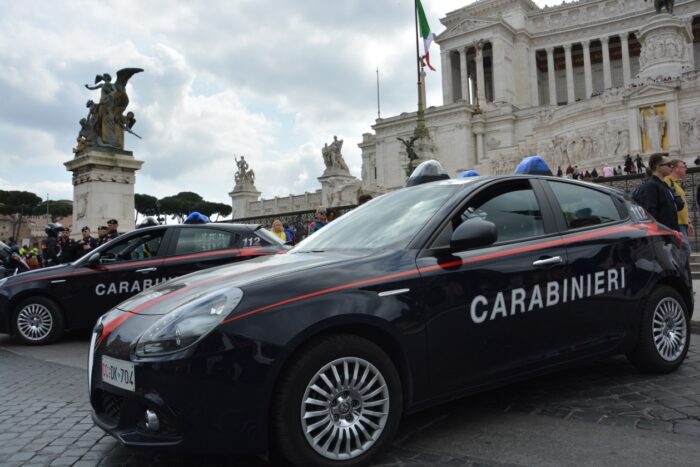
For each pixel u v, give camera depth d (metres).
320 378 3.53
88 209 22.11
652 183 7.83
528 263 4.50
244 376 3.33
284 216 23.30
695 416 4.37
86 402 5.52
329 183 52.94
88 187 22.25
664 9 37.09
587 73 78.31
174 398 3.30
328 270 3.82
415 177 6.13
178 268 9.15
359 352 3.63
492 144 63.22
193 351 3.33
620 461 3.60
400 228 4.43
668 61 35.88
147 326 3.62
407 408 3.87
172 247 9.30
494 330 4.24
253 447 3.35
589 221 5.20
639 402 4.73
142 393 3.38
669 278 5.64
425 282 3.97
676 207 8.38
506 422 4.36
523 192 4.93
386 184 69.38
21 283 8.86
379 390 3.70
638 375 5.53
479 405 4.79
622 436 4.01
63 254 13.34
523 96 79.88
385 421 3.70
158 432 3.39
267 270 4.01
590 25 77.44
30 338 8.82
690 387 5.09
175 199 101.19
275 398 3.42
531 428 4.22
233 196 66.81
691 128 32.88
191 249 9.33
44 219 91.81
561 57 85.75
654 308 5.37
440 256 4.14
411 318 3.84
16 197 82.75
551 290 4.59
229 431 3.31
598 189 5.56
